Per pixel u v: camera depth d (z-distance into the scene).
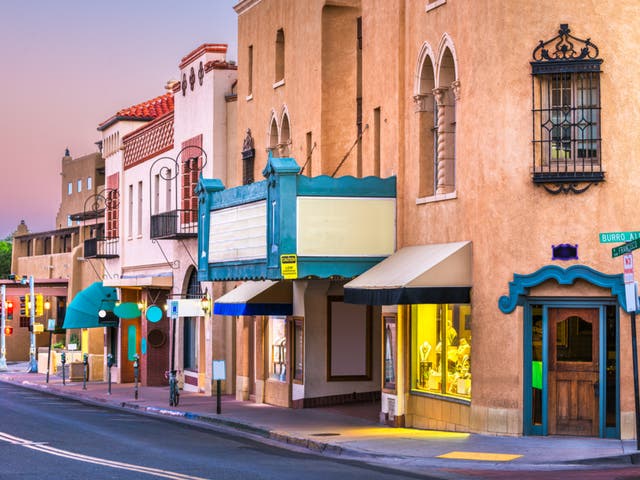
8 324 88.69
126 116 56.34
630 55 22.23
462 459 20.09
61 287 78.81
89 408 37.81
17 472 18.47
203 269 32.72
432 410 25.62
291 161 27.09
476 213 23.62
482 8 23.45
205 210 32.69
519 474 18.31
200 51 43.50
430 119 26.38
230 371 41.88
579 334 22.53
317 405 33.22
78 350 68.44
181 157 45.91
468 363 24.19
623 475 17.64
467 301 23.83
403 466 20.00
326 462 20.62
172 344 38.72
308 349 33.25
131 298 54.25
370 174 28.98
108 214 59.03
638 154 22.16
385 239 27.25
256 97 38.16
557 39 22.52
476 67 23.61
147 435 26.25
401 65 27.20
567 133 22.64
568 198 22.36
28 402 40.62
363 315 33.88
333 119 32.56
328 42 32.62
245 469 19.05
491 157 23.16
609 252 22.09
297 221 26.86
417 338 26.62
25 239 93.50
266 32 37.25
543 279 22.36
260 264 28.55
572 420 22.48
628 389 21.91
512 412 22.70
